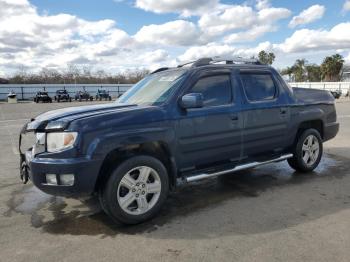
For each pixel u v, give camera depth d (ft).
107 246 10.69
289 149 18.26
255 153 16.42
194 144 13.80
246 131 15.49
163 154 13.47
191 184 17.22
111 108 13.16
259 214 13.00
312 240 10.69
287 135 17.46
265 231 11.46
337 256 9.66
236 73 15.61
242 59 16.71
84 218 13.05
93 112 12.47
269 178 18.01
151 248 10.49
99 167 11.41
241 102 15.35
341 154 23.84
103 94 162.09
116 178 11.75
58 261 9.83
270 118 16.42
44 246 10.80
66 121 11.45
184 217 12.92
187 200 14.85
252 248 10.28
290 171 19.31
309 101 18.58
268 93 16.74
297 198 14.75
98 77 248.73
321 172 19.03
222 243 10.68
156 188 12.79
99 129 11.51
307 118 18.21
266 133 16.35
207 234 11.36
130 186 12.15
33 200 15.33
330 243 10.46
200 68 14.51
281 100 17.04
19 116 65.72
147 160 12.43
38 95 138.10
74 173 11.10
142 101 14.26
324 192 15.51
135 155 12.37
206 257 9.83
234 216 12.87
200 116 13.84
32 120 13.30
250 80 16.12
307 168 18.60
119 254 10.16
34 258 10.03
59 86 193.47
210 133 14.20
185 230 11.73
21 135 13.46
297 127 17.87
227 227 11.87
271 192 15.67
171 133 13.01
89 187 11.37
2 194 16.28
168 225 12.21
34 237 11.48
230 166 15.46
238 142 15.29
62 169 11.11
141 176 12.40
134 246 10.65
